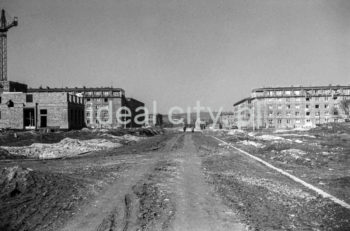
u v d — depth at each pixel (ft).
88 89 342.23
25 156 83.82
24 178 42.06
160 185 43.96
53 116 192.65
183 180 48.24
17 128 188.75
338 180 49.19
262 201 35.81
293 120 328.70
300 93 328.08
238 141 139.44
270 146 101.04
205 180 48.32
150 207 32.14
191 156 84.64
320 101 325.21
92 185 43.68
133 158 79.92
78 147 107.65
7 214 29.55
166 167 62.75
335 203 35.01
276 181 49.37
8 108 190.70
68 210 31.07
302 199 37.42
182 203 33.99
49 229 25.58
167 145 124.36
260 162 73.05
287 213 31.09
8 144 106.11
